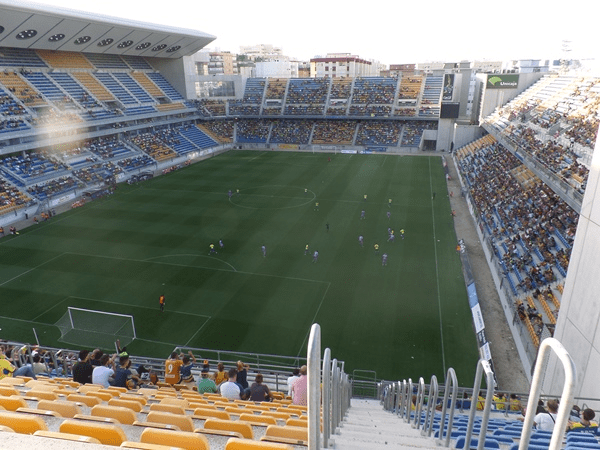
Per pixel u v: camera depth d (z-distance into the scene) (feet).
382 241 133.08
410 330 87.10
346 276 110.22
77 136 211.61
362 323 89.51
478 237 136.77
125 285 106.01
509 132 200.03
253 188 195.72
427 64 561.84
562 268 94.63
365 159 261.44
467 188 182.80
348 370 75.66
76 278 109.60
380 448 20.67
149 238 136.77
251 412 30.01
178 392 43.93
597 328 46.50
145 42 259.60
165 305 96.89
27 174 178.09
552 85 233.96
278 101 321.93
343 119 310.04
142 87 279.49
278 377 67.00
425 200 175.22
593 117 161.79
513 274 103.45
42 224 151.33
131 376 46.21
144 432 14.70
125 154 229.86
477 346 82.23
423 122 297.94
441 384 71.92
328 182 205.46
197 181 210.38
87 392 30.81
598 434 30.14
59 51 242.37
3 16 177.17
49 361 60.85
